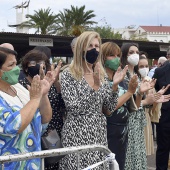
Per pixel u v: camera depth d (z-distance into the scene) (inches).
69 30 1605.6
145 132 208.7
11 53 117.0
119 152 168.7
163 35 3695.9
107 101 153.6
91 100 142.4
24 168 112.0
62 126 154.1
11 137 110.0
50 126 152.1
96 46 147.1
